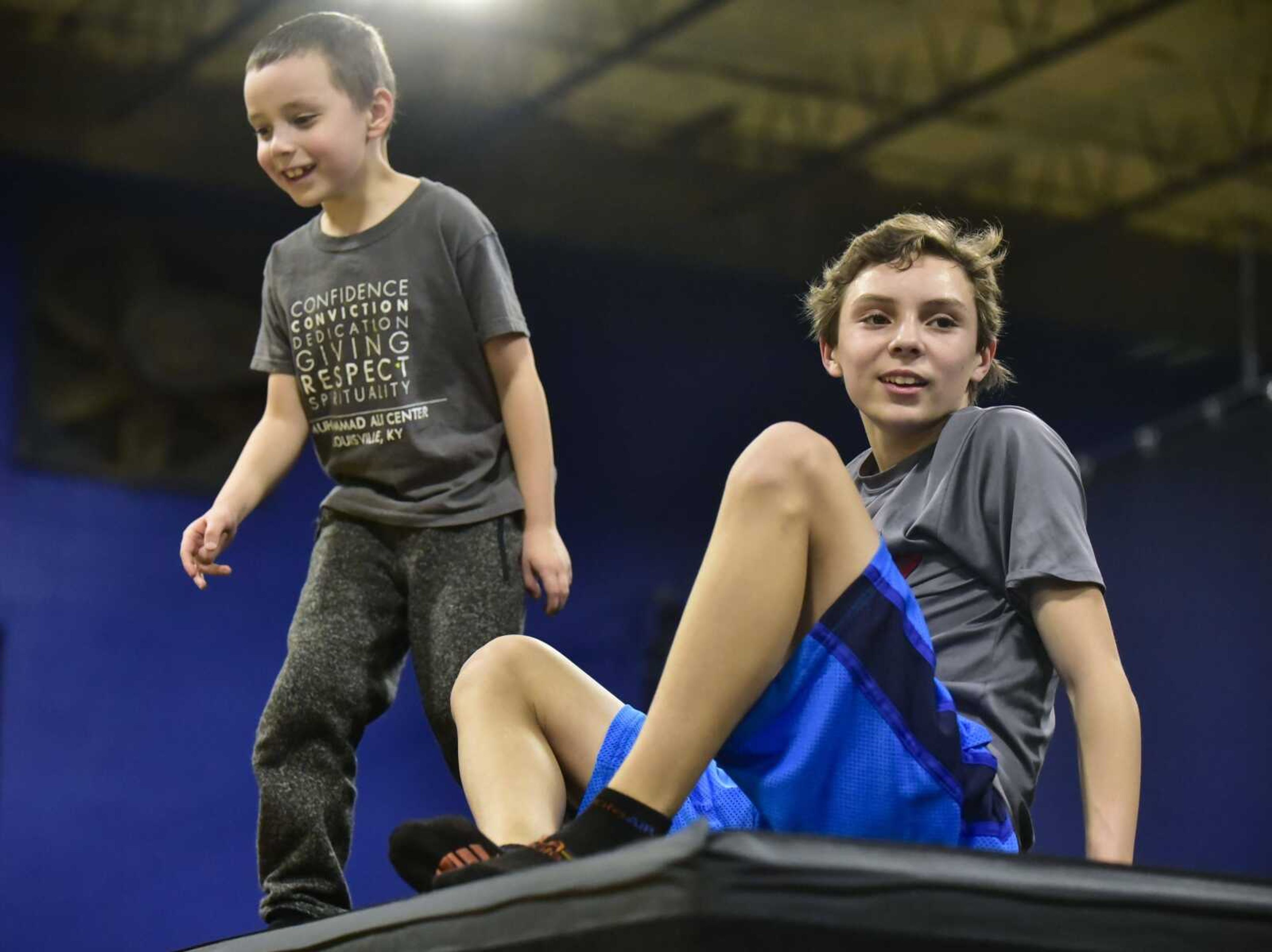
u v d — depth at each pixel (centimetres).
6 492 948
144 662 959
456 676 250
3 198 969
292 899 248
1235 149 1104
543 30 995
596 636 1071
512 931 156
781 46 1009
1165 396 1217
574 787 208
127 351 977
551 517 263
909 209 1150
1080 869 156
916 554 217
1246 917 158
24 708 931
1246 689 991
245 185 1007
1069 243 1170
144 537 971
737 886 142
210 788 959
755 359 1148
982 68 1032
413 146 1012
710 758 175
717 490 1121
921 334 223
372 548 265
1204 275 1199
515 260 1095
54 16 962
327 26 269
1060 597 204
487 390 269
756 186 1108
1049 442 213
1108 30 930
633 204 1081
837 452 184
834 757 181
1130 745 197
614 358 1113
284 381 279
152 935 932
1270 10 947
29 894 915
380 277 268
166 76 959
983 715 206
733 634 174
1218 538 1004
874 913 145
